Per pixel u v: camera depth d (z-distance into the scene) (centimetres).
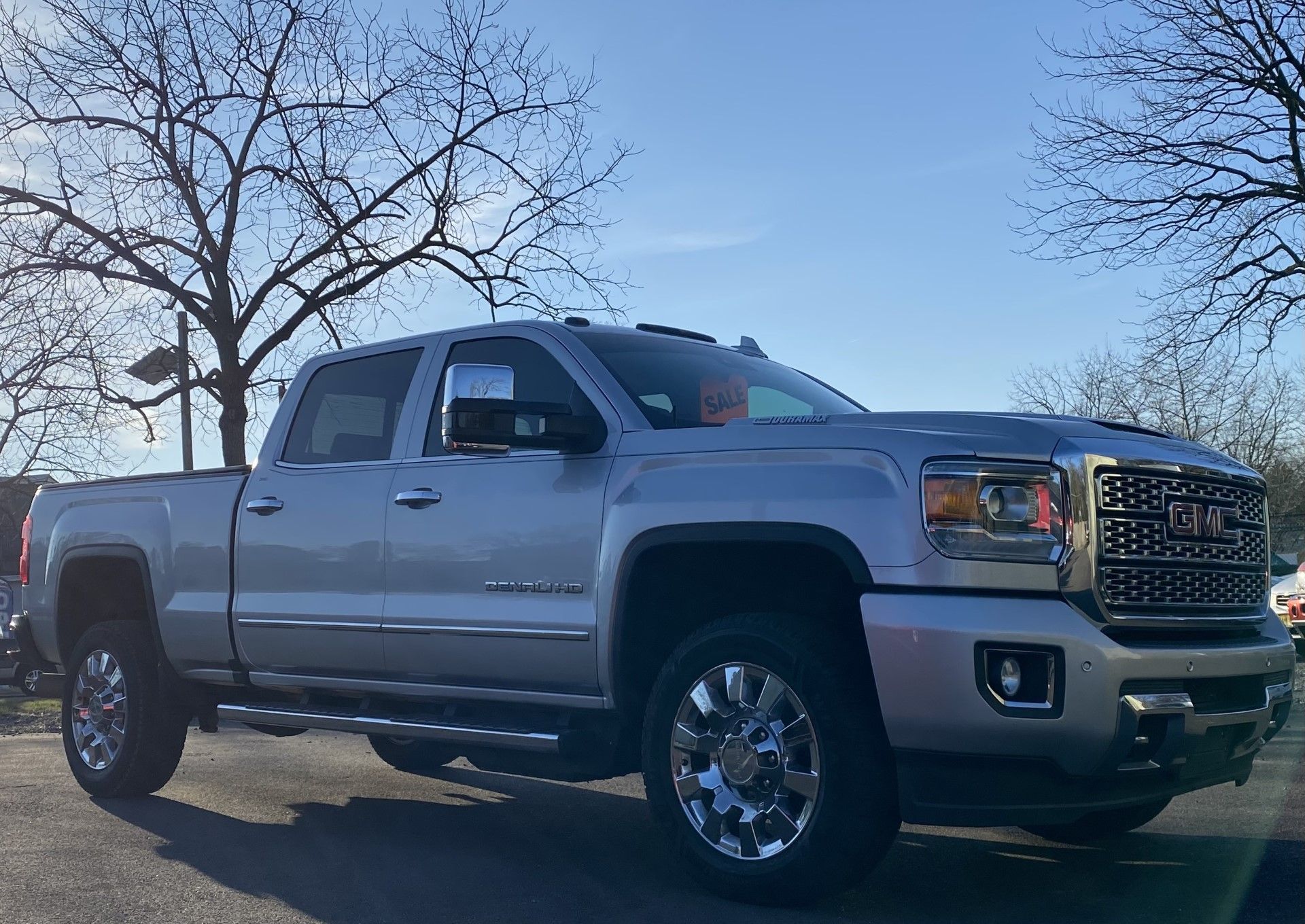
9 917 421
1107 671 376
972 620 381
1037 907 420
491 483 512
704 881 432
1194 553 415
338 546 563
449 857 510
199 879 473
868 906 422
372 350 599
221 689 646
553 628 478
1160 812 508
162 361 1825
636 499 461
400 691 544
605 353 520
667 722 443
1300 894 427
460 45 1803
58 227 1702
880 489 405
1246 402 3491
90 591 715
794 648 413
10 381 1820
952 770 387
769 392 558
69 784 719
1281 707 438
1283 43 1891
